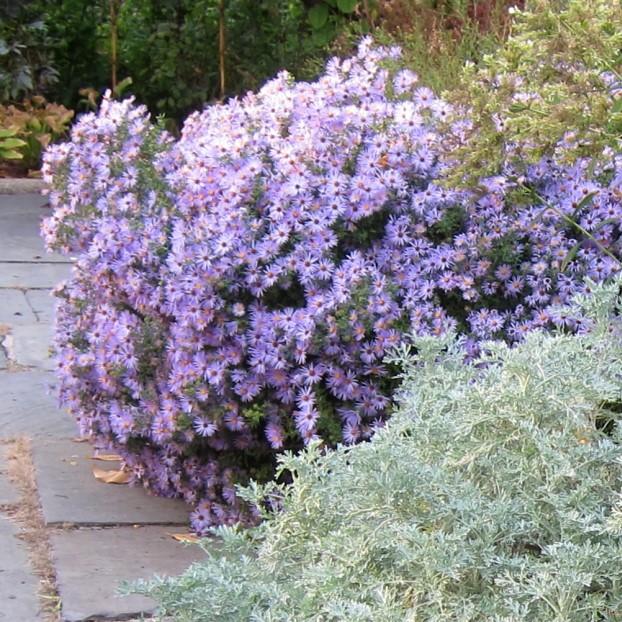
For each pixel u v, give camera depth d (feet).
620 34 10.14
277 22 32.35
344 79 13.20
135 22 32.96
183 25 32.48
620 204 11.51
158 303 11.73
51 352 14.76
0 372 16.74
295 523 8.49
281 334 11.07
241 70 32.53
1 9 30.83
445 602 7.45
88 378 12.75
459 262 11.34
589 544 7.24
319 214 11.23
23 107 31.58
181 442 11.87
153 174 13.03
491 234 11.37
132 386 12.16
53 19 32.78
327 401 11.34
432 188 11.45
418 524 7.82
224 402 11.37
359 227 11.64
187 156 12.43
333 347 11.03
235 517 11.90
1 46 30.40
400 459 7.89
